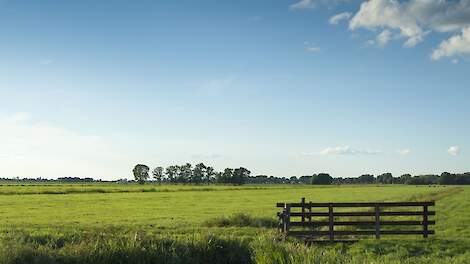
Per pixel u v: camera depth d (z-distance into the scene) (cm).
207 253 1697
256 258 1580
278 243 1667
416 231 2514
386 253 2228
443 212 4403
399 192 10331
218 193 9662
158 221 3684
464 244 2392
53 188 10331
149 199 7212
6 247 1494
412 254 2198
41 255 1492
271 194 9369
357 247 2341
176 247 1677
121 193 9300
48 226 3142
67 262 1507
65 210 4972
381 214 2519
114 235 1811
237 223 3219
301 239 2478
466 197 7119
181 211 4894
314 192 10569
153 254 1587
